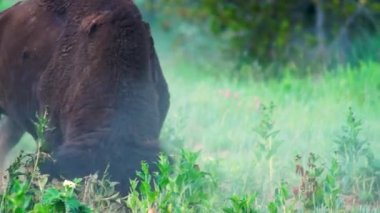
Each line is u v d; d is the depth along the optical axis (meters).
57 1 11.70
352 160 12.62
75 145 9.99
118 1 10.86
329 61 24.64
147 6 29.59
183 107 17.81
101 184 9.69
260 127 12.88
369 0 25.86
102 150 9.89
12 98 12.23
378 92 19.58
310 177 11.29
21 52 11.89
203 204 10.72
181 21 29.66
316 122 16.64
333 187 11.19
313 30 26.70
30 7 12.09
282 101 19.31
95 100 10.41
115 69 10.47
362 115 16.62
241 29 26.39
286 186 11.58
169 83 22.73
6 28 12.33
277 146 12.79
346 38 25.47
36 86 11.59
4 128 13.13
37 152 10.21
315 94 20.02
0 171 12.69
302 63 24.95
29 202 9.66
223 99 19.02
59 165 9.80
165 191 10.52
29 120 12.03
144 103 10.45
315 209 11.09
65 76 11.00
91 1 11.20
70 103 10.69
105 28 10.69
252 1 26.53
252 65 25.30
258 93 20.52
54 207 9.52
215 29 27.08
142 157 9.91
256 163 12.88
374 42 25.52
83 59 10.78
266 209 11.51
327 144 14.71
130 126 10.17
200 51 27.92
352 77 20.83
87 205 9.77
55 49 11.30
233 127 16.92
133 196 9.61
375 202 12.27
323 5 25.91
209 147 15.84
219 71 26.12
